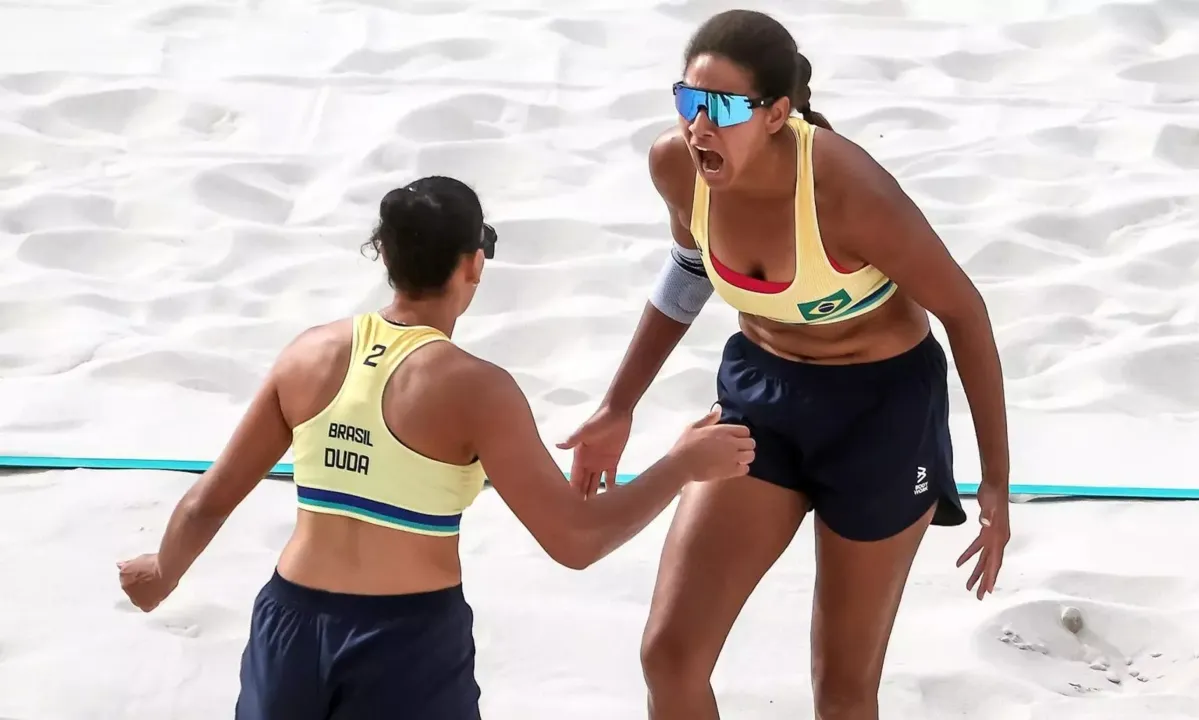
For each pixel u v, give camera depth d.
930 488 10.20
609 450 11.13
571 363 19.25
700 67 8.80
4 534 14.69
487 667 12.91
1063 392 18.97
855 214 9.09
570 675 12.84
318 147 24.95
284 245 21.92
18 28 28.53
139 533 14.88
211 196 23.08
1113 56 29.36
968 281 9.52
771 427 10.09
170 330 19.56
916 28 30.55
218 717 11.96
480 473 8.78
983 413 9.84
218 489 9.03
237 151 24.56
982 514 9.84
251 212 22.89
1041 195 24.25
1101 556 15.12
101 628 13.08
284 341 19.38
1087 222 23.38
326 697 8.37
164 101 26.00
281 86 26.72
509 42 28.98
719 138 8.84
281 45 28.45
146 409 17.56
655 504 8.75
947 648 13.30
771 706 12.45
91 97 25.78
